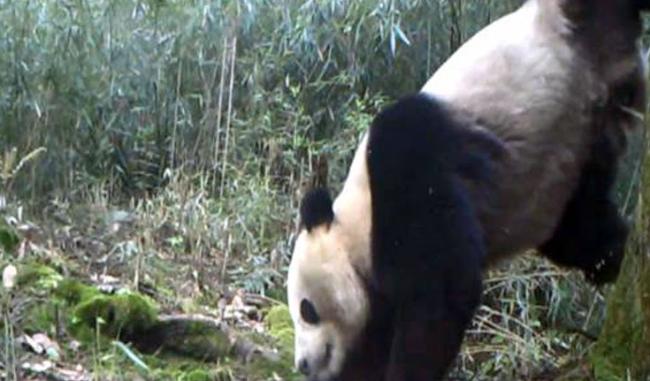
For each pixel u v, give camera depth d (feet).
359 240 13.33
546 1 13.24
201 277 17.17
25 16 20.08
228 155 19.38
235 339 14.93
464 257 12.69
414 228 12.77
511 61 13.17
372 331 13.42
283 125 19.86
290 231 18.29
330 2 19.93
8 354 13.61
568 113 13.23
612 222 14.43
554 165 13.37
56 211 18.57
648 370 13.38
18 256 15.78
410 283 12.80
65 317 14.75
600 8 13.15
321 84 19.76
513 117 13.10
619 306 13.70
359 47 19.97
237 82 20.42
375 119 13.12
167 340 14.88
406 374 12.87
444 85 13.21
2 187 18.35
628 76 13.35
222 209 18.43
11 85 19.80
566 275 17.08
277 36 20.35
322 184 18.69
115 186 20.15
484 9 19.16
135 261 16.72
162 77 20.66
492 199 13.12
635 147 16.58
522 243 13.73
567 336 16.56
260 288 17.25
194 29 20.67
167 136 20.48
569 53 13.19
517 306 16.98
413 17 19.65
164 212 18.43
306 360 13.61
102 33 20.54
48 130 19.72
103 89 20.42
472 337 16.65
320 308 13.50
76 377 13.89
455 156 12.90
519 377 15.62
